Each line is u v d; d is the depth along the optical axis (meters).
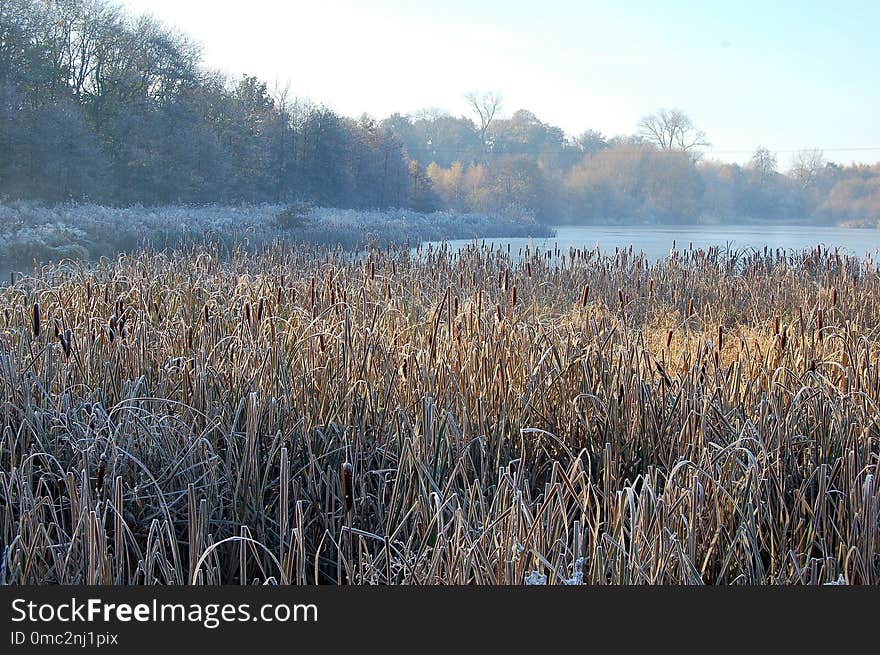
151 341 6.45
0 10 43.53
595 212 116.62
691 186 123.69
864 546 4.05
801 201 128.75
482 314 6.75
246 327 6.25
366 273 10.87
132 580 4.26
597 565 3.80
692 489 4.21
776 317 6.30
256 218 35.22
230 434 4.93
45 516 4.74
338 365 5.76
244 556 3.95
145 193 47.16
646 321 11.13
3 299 7.62
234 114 57.97
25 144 40.00
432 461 4.95
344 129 68.19
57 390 5.77
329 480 4.77
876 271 14.41
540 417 5.60
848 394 5.25
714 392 5.41
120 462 4.79
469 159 145.75
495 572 3.87
